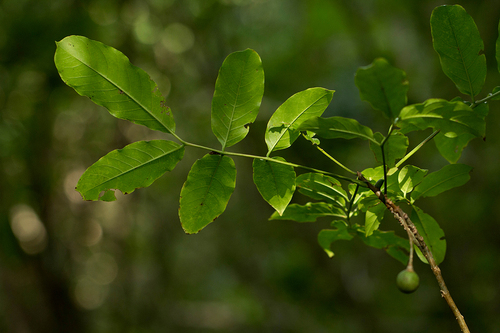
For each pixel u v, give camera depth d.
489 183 5.15
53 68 5.15
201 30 6.52
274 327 7.06
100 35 5.62
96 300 8.02
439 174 1.22
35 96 5.34
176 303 8.61
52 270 5.68
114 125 6.52
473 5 5.13
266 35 6.62
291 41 6.55
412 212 1.28
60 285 5.75
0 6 4.94
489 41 4.89
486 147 5.18
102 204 7.55
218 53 6.65
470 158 5.34
